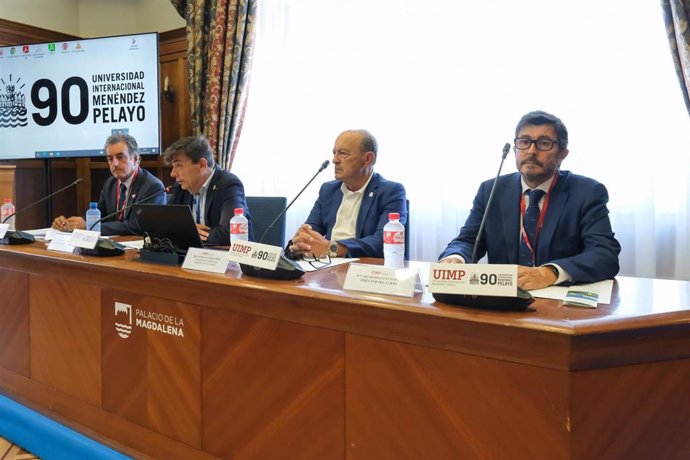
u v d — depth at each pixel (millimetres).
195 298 1361
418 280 1171
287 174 3469
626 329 896
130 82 3662
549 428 903
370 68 3141
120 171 2924
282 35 3455
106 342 1581
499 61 2789
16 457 1747
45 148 3799
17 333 1859
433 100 2975
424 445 1031
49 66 3752
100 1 4285
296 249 1785
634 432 934
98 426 1616
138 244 2053
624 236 2564
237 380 1301
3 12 3867
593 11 2580
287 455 1225
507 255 1768
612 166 2568
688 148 2420
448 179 2959
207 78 3580
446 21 2926
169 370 1435
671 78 2451
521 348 915
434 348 1008
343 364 1129
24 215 4059
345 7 3199
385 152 3107
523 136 1661
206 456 1367
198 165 2562
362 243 1978
